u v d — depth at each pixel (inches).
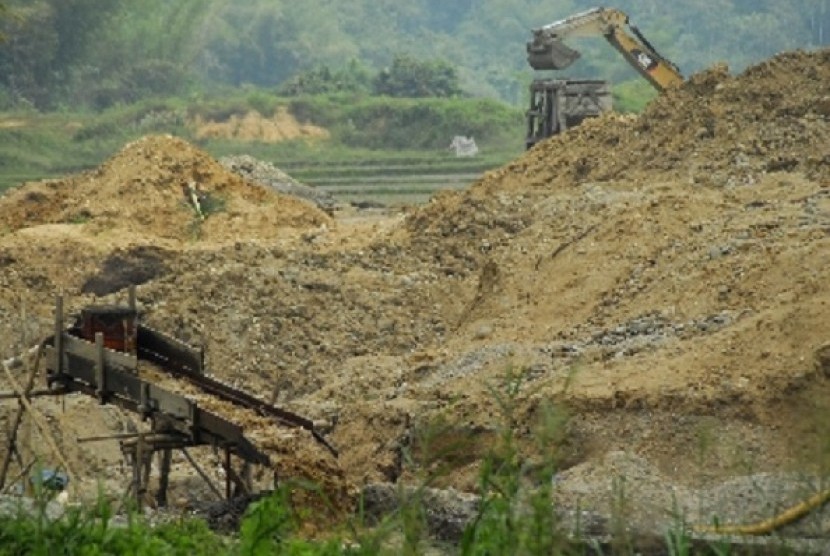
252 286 3395.7
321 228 4220.0
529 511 1318.9
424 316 3390.7
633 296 2908.5
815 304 2255.2
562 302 2992.1
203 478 2279.8
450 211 3806.6
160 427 2069.4
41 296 3693.4
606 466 2065.7
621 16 5132.9
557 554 1157.7
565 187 4010.8
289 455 1962.4
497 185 4106.8
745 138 3907.5
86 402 2573.8
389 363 3014.3
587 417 2169.0
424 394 2566.4
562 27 5128.0
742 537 1523.1
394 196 7628.0
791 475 1792.6
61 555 1350.9
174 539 1456.7
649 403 2155.5
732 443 2063.2
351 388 2817.4
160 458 2330.2
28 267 3782.0
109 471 2409.0
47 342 2186.3
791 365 2143.2
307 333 3284.9
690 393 2148.1
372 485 1975.9
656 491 1952.5
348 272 3550.7
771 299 2564.0
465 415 2237.9
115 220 4205.2
